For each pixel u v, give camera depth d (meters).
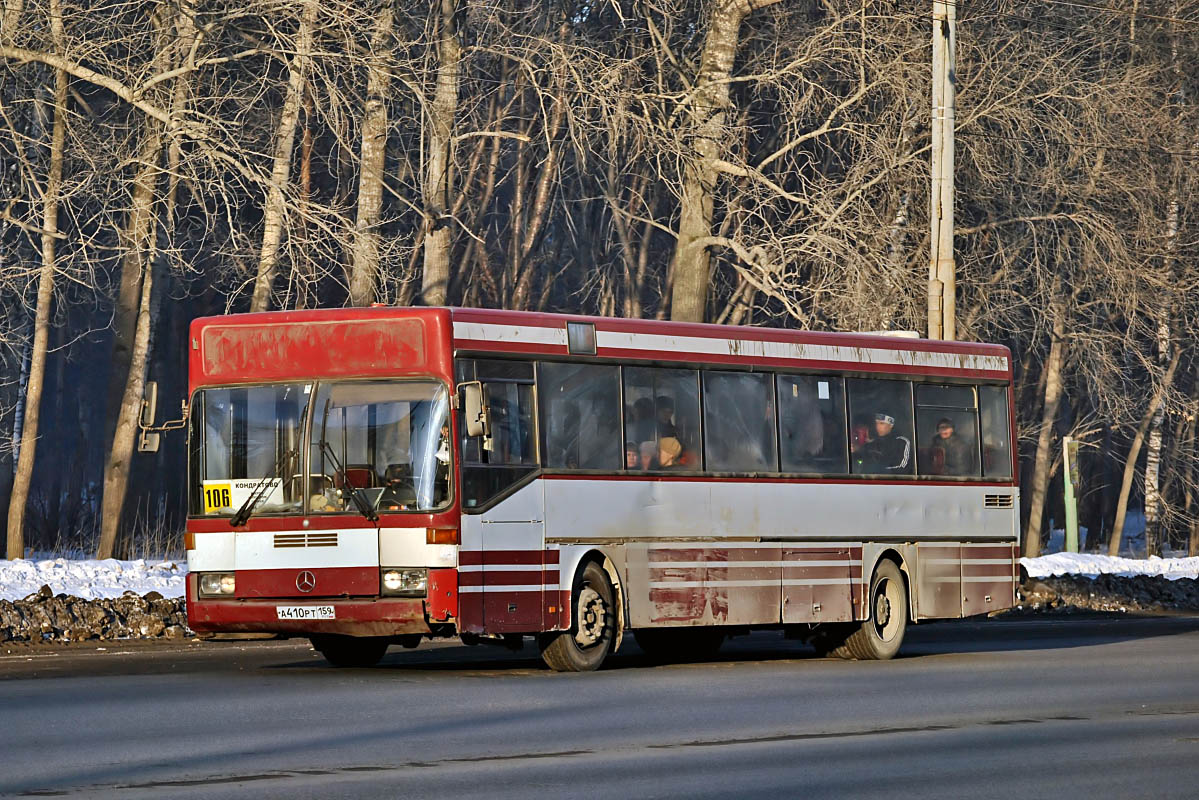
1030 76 67.94
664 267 89.19
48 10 58.41
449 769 19.81
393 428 31.12
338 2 57.00
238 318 32.19
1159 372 75.50
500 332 31.92
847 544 37.22
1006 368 41.31
